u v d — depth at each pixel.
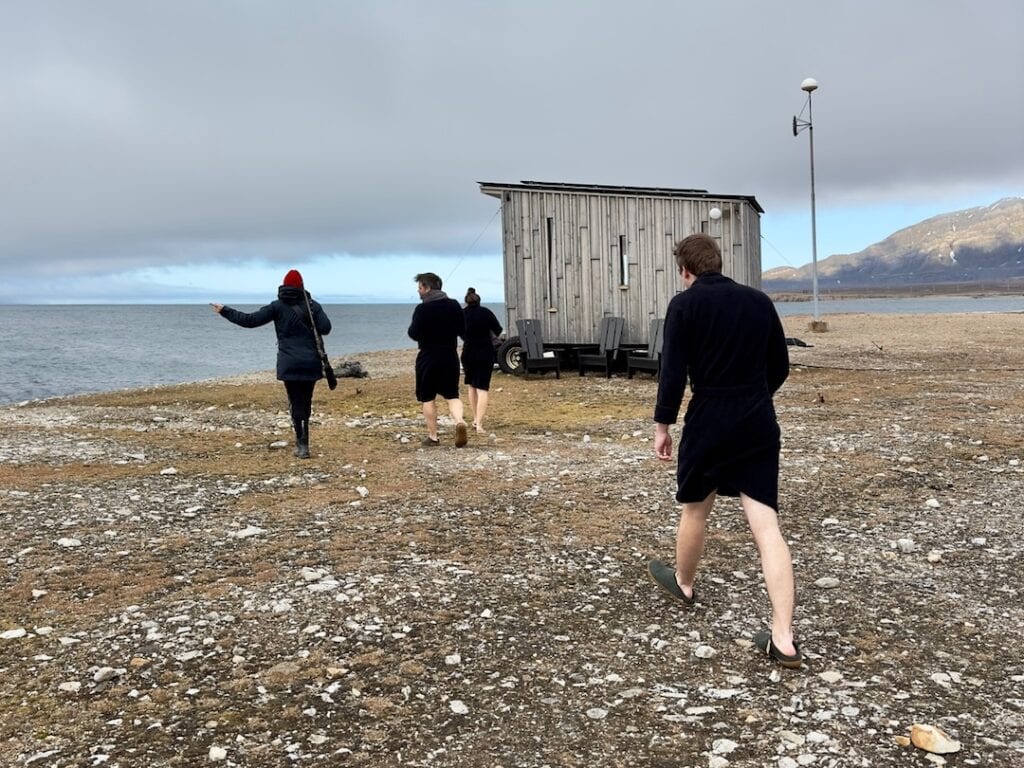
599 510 6.30
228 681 3.47
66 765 2.80
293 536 5.69
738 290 3.65
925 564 4.93
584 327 17.56
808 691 3.30
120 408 14.02
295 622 4.12
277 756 2.86
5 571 4.97
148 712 3.20
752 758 2.80
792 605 3.54
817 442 8.84
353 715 3.16
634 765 2.77
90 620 4.18
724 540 5.42
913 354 20.33
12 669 3.61
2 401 21.06
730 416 3.60
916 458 7.89
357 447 9.33
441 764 2.80
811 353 20.95
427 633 3.97
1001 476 7.13
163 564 5.10
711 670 3.51
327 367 8.65
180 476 7.81
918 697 3.23
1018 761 2.75
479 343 10.18
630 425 10.59
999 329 29.56
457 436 9.17
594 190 17.41
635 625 4.04
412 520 6.07
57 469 8.23
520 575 4.82
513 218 17.25
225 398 14.89
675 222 17.58
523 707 3.21
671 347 3.68
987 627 3.95
